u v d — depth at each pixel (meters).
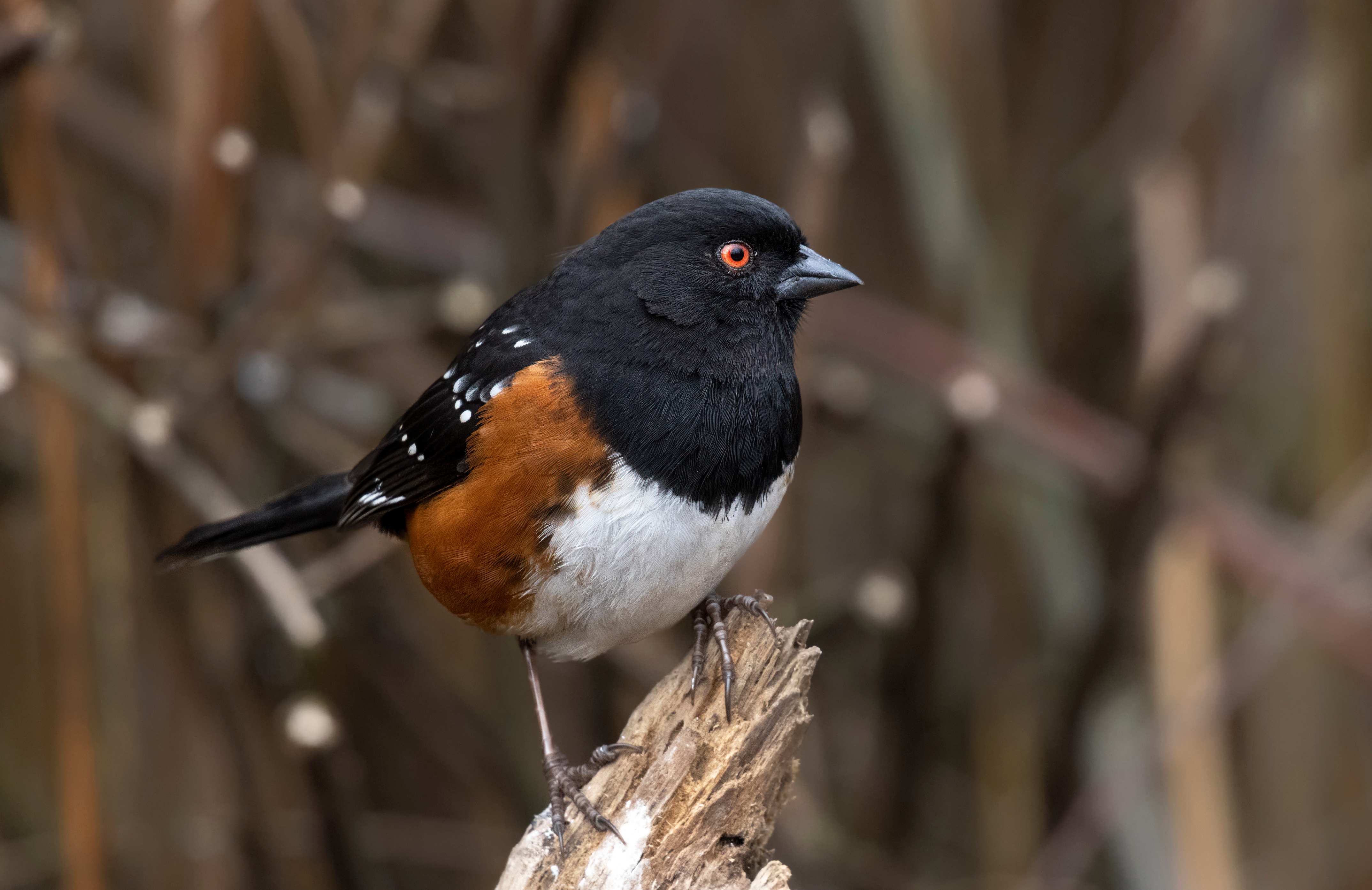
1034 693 8.38
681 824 4.26
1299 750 8.62
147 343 7.02
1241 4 7.86
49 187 6.55
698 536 4.83
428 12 7.15
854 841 8.73
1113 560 7.45
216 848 7.91
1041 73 8.97
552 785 4.80
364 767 8.54
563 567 4.79
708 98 9.45
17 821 8.23
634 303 5.05
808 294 5.23
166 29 7.16
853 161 9.09
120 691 8.16
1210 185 8.23
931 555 7.99
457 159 8.88
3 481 8.31
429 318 7.95
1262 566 7.17
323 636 6.59
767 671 4.57
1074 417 7.48
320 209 7.10
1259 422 9.00
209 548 5.98
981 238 8.26
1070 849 7.71
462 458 5.04
